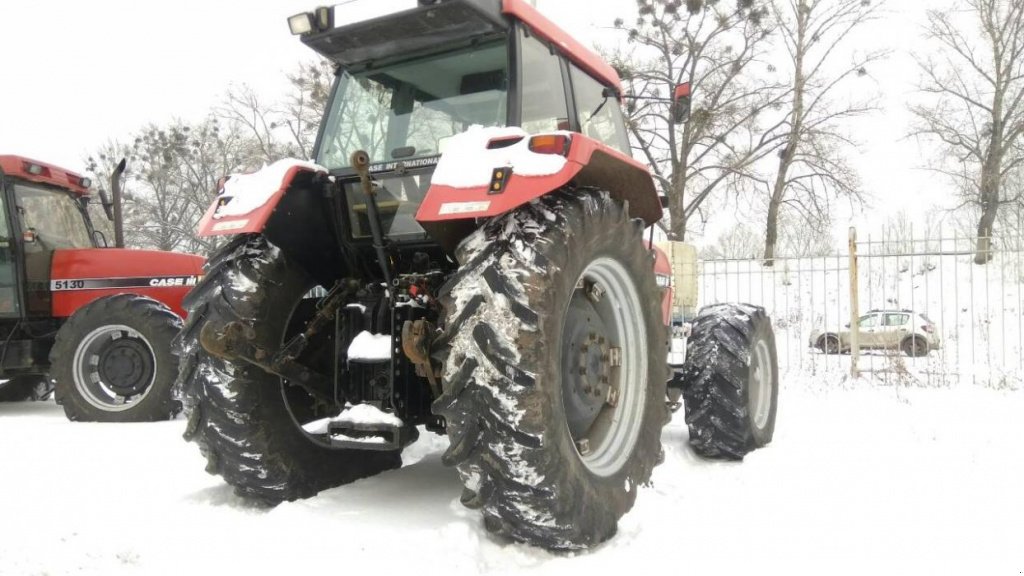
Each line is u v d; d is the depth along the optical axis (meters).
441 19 3.20
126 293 6.62
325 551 2.61
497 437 2.46
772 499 3.40
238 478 3.18
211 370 3.12
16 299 6.79
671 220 20.31
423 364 2.73
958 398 6.95
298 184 3.37
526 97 3.35
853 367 8.83
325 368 3.50
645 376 3.28
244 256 3.23
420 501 3.17
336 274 3.60
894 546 2.77
